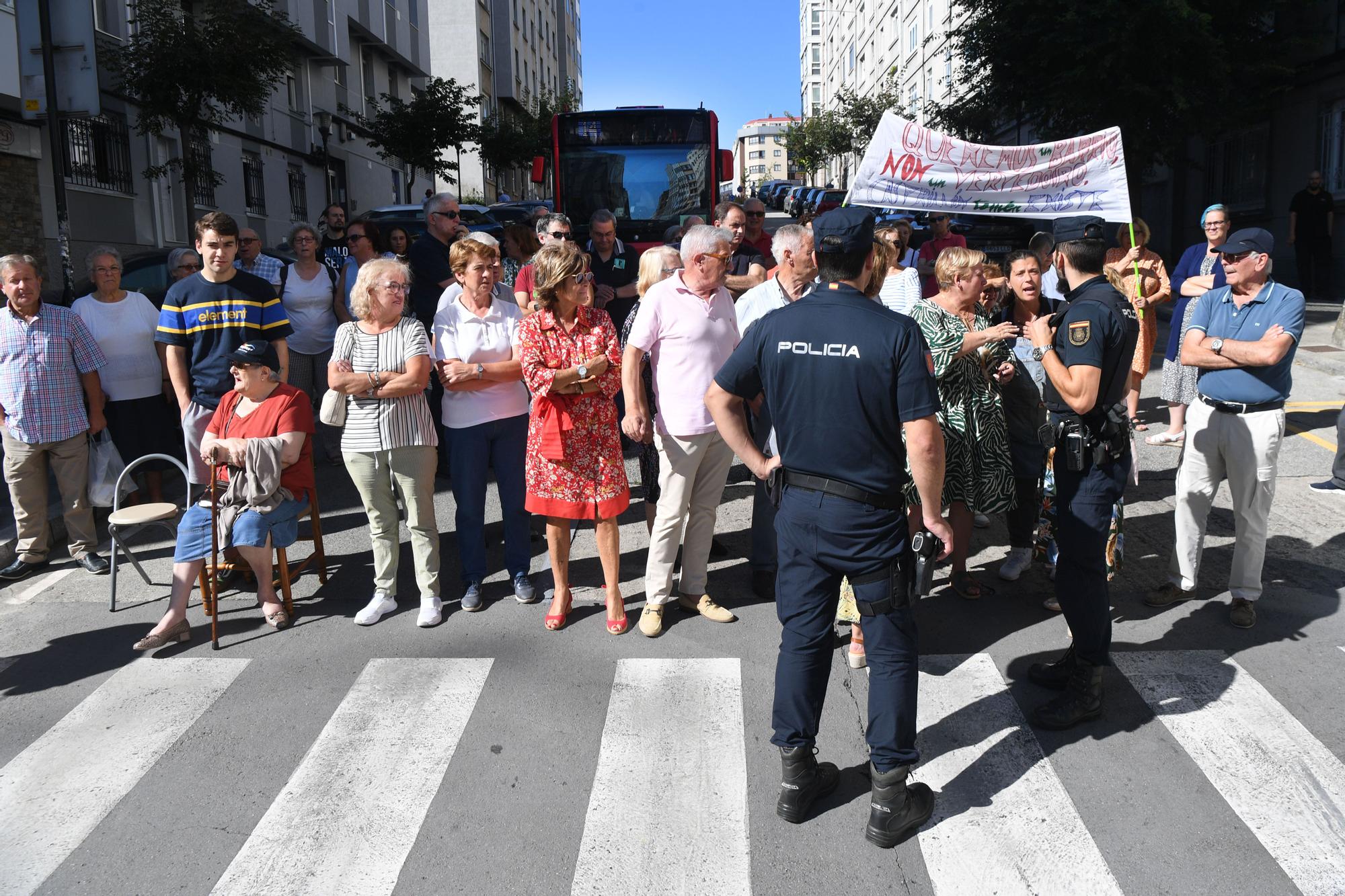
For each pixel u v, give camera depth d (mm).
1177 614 4684
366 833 3189
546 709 3963
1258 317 4324
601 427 4602
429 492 4848
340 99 28281
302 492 5141
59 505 7016
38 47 8945
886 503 3080
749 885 2924
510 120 36125
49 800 3424
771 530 5082
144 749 3730
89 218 15891
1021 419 5137
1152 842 3070
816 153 50969
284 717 3953
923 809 3156
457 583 5465
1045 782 3395
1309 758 3482
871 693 3117
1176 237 20844
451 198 7066
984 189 5105
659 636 4652
